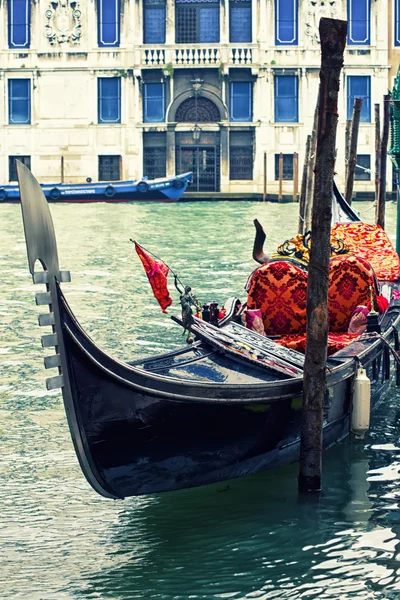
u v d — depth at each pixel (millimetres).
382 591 6500
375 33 45531
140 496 8172
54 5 46344
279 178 43500
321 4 45531
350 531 7410
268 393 7906
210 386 7488
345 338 10086
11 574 6801
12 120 47094
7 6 46469
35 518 7715
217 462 7836
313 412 8023
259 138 46375
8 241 29172
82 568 6910
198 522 7641
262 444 8133
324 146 7715
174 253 24906
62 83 46750
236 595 6492
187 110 46531
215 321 9070
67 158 47000
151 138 46844
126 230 31906
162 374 7902
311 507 7855
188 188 47000
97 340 13742
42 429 9734
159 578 6719
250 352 8531
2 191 44625
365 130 45875
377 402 10359
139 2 46000
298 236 10562
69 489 8281
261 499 8031
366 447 9242
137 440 7207
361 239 12820
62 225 33969
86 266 22688
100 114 46750
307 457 8078
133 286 19406
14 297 18172
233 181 46719
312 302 7844
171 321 15281
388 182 44688
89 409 6871
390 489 8211
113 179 47062
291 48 45906
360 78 45781
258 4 45750
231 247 26281
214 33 46250
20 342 13797
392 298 11750
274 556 7031
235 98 46406
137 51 46031
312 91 46094
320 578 6707
